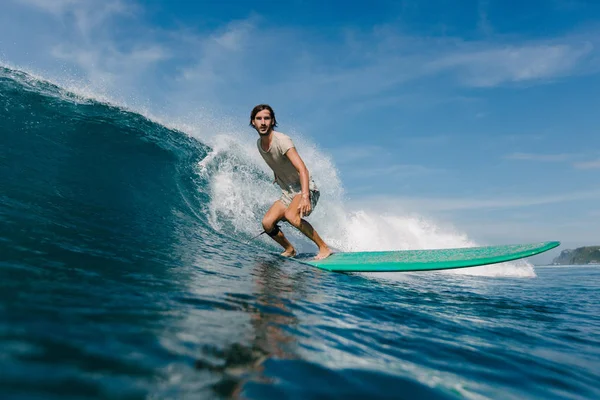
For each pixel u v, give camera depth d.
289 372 1.24
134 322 1.43
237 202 6.03
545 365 1.84
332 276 3.81
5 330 1.14
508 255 4.30
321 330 1.80
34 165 4.30
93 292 1.71
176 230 4.01
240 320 1.71
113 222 3.51
